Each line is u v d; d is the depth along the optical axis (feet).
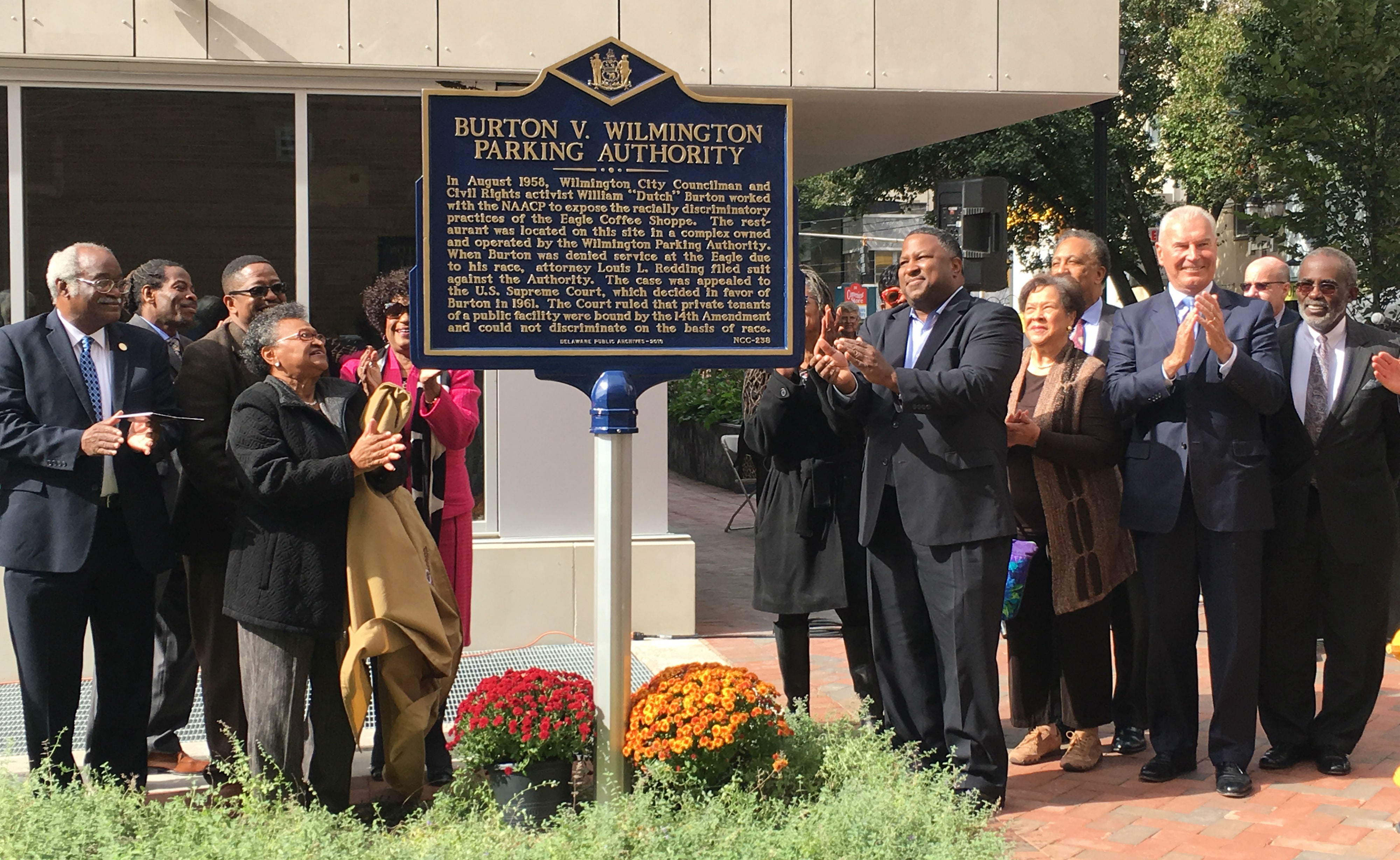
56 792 13.48
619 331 14.57
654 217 14.58
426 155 14.05
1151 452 16.67
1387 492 17.15
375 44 22.08
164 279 18.75
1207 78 60.59
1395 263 34.53
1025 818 15.38
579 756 14.90
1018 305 18.42
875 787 13.64
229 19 21.56
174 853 12.50
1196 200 63.26
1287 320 20.03
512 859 12.34
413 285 14.11
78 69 21.86
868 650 17.54
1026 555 17.25
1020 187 71.41
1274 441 17.21
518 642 23.58
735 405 58.39
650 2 23.02
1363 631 17.03
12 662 21.79
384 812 15.15
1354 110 35.65
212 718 15.70
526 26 22.56
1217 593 16.40
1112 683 18.15
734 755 14.29
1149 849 14.33
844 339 14.78
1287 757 17.33
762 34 23.47
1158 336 16.83
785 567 16.96
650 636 24.43
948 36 24.13
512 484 23.70
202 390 15.07
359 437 14.97
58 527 14.62
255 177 22.63
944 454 15.37
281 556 14.06
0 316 21.89
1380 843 14.48
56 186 22.02
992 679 15.47
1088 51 24.62
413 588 14.49
